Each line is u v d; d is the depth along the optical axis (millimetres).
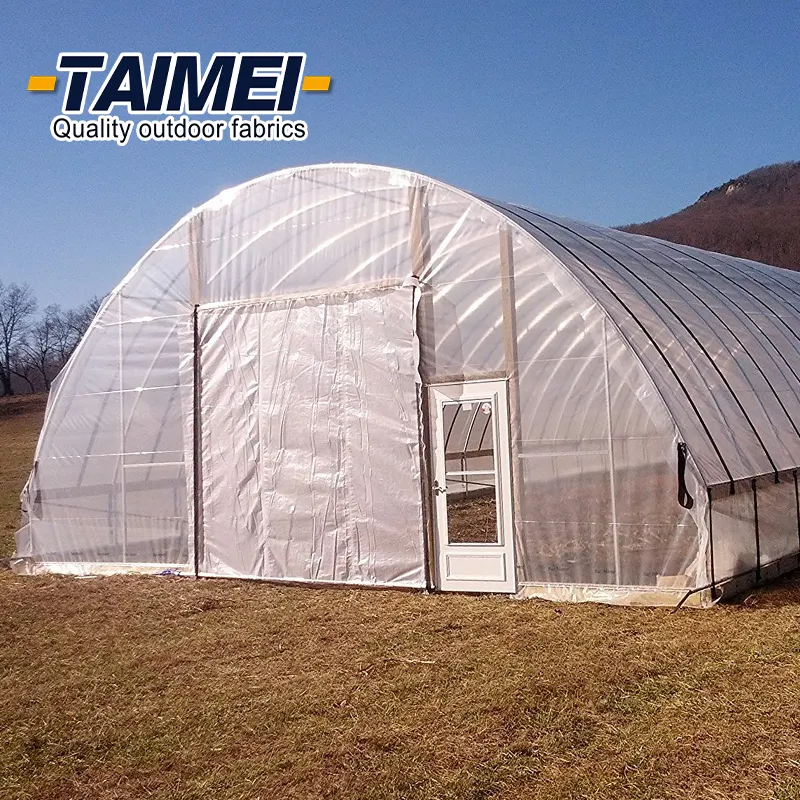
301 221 10195
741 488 8266
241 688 6477
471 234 9172
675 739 5203
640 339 8453
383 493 9461
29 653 7715
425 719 5695
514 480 8773
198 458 10562
